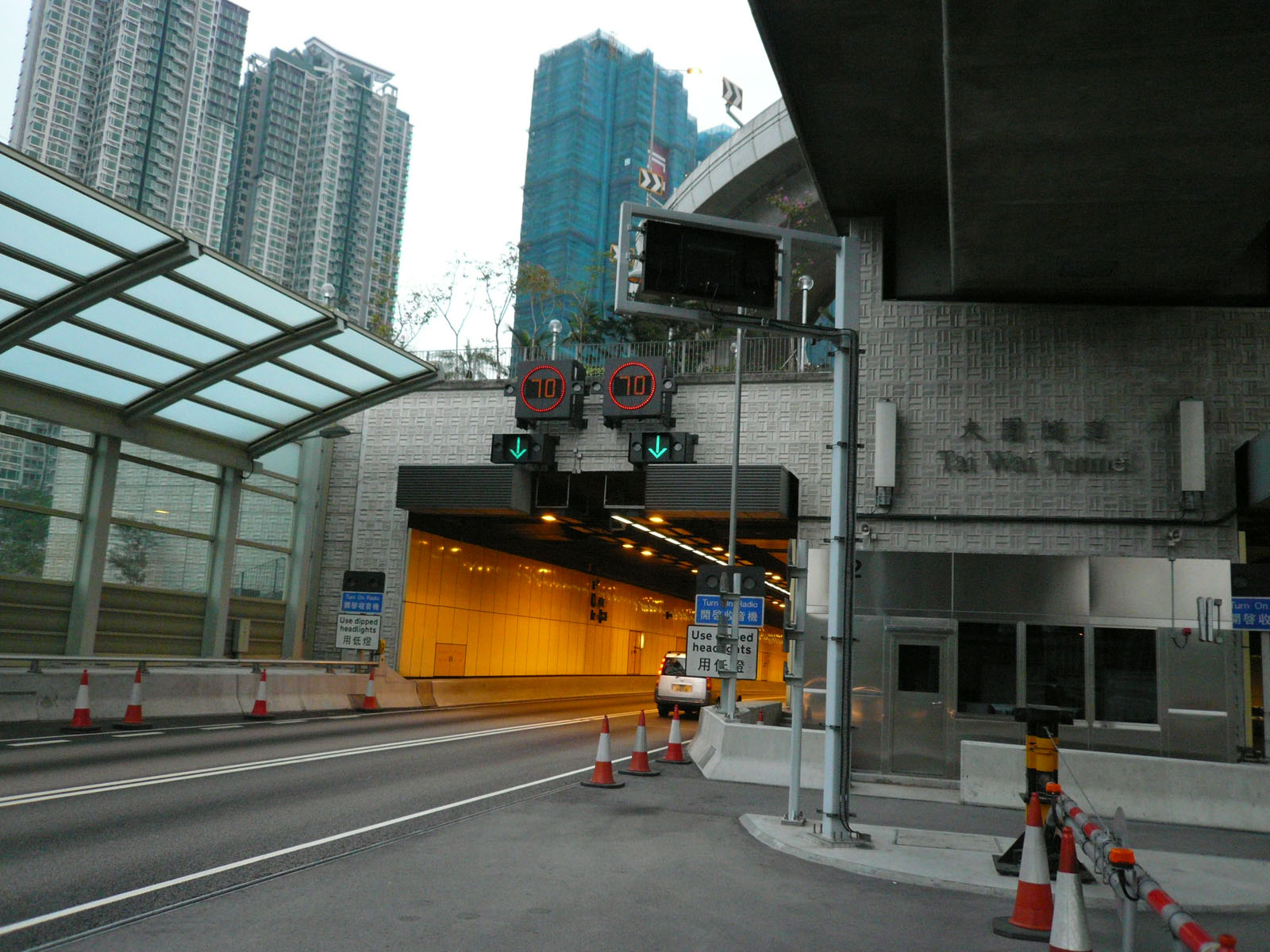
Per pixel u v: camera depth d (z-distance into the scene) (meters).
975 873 8.20
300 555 27.14
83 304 16.17
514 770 14.19
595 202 173.50
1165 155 12.27
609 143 176.25
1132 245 15.19
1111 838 5.30
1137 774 12.72
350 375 21.92
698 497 21.72
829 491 21.98
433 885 7.13
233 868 7.46
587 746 18.50
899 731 16.38
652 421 23.48
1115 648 16.02
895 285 18.39
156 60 198.62
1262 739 18.39
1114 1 9.26
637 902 6.91
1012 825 11.37
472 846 8.60
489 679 31.31
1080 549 17.33
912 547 17.86
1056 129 11.70
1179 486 17.16
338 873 7.40
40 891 6.60
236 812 9.78
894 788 14.94
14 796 10.00
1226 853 10.50
